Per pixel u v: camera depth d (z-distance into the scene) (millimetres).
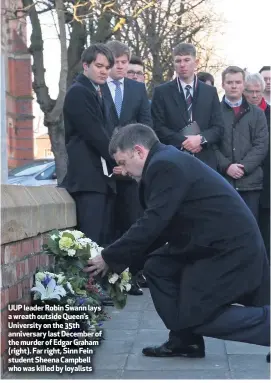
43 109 17062
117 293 5129
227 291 4551
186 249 4609
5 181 6004
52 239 5082
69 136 6656
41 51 17531
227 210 4566
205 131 7379
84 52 6574
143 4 17328
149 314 6258
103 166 6578
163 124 7488
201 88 7488
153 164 4559
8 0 17438
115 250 4652
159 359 4773
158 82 23719
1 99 6180
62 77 16234
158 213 4520
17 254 4645
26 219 4848
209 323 4605
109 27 17312
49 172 16922
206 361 4734
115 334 5492
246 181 7652
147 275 4801
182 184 4527
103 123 6723
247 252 4555
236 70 7637
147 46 23203
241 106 7680
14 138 42062
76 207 6633
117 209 7168
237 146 7625
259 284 4598
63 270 5055
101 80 6539
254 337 4594
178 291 4734
